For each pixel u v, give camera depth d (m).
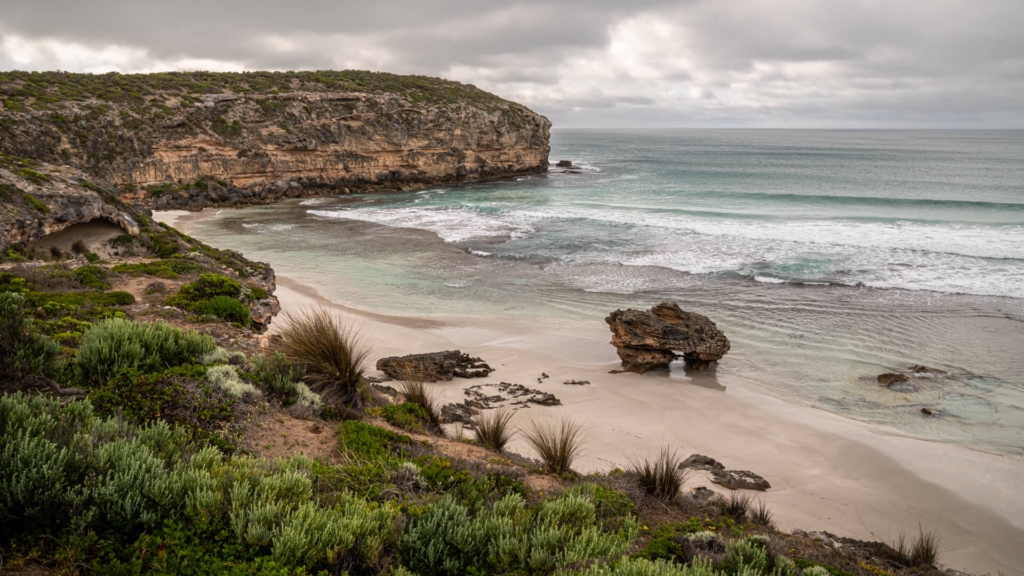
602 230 37.56
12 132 45.62
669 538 6.76
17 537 4.21
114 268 17.17
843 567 7.52
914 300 22.80
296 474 5.74
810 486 11.19
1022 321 20.45
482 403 14.03
